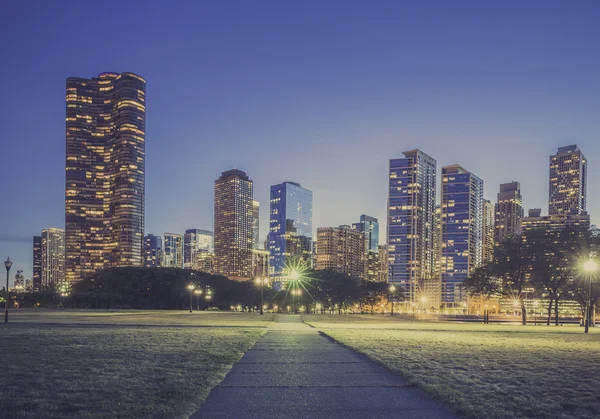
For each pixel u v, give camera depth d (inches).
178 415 390.3
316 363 676.7
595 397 463.5
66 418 376.8
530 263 2913.4
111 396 448.1
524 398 455.2
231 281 7185.0
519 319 5797.2
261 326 1525.6
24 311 3164.4
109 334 1077.1
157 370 585.6
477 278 3235.7
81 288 6624.0
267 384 524.4
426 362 673.6
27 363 633.0
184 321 1807.3
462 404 430.3
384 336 1144.2
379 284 6225.4
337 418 394.0
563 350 858.8
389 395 476.7
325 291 5767.7
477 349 850.8
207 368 604.7
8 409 401.4
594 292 2864.2
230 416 397.7
